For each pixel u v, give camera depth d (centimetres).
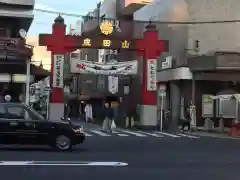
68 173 1081
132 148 1750
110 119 2919
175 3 3688
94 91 6231
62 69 3041
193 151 1694
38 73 2986
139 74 4269
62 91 3038
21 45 2772
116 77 4534
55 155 1440
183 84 3566
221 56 3086
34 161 1272
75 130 1586
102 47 3091
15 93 2877
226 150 1766
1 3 2669
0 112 1547
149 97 3169
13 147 1669
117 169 1173
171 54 3672
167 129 3188
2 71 2747
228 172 1174
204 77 3438
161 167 1237
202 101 3459
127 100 4591
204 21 3425
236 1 3369
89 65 3153
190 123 3064
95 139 2181
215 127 3384
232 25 3369
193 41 3447
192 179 1050
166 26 3791
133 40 3144
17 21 2794
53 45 3034
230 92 3050
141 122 3166
